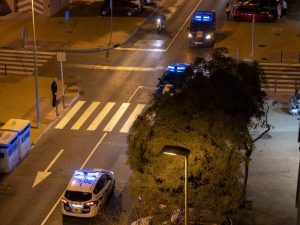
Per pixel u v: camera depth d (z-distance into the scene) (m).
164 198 24.92
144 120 25.22
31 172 35.28
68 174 35.03
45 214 30.94
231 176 24.56
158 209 26.09
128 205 31.33
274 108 44.31
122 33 60.53
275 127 41.00
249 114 27.17
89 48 56.44
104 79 50.16
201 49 56.38
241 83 27.11
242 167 35.28
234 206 24.97
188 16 66.81
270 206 31.47
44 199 32.38
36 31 61.59
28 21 65.44
